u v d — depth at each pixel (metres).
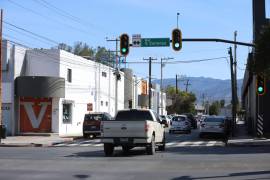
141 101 85.06
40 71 45.81
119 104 70.12
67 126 47.81
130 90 77.12
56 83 44.12
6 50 43.19
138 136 23.98
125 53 30.69
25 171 16.97
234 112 53.44
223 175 15.66
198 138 42.78
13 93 43.31
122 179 14.88
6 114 43.47
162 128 27.22
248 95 65.19
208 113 161.00
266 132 42.84
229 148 29.73
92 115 42.69
